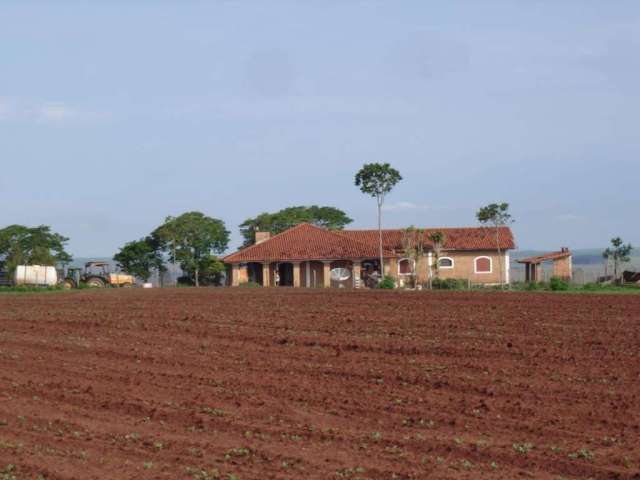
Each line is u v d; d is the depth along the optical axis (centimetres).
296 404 1786
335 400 1812
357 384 1978
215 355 2416
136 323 3147
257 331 2855
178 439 1522
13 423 1656
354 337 2664
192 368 2223
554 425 1585
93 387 2000
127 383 2042
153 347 2586
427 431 1559
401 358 2300
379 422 1628
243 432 1569
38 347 2645
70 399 1875
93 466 1353
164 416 1705
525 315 3077
